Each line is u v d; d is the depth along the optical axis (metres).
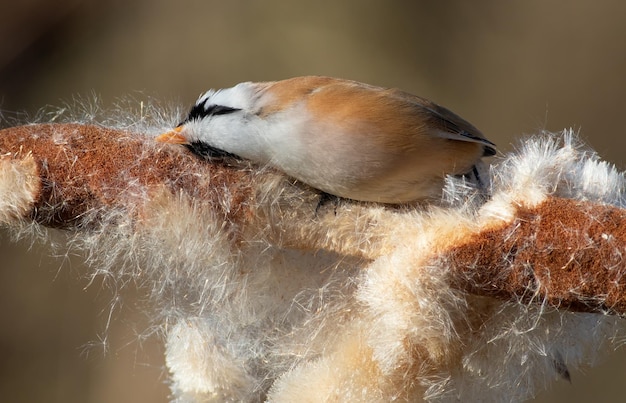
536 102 3.72
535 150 2.48
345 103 2.51
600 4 3.74
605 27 3.74
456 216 2.47
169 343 2.51
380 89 2.52
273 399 2.48
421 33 3.78
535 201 2.47
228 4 3.74
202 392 2.51
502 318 2.48
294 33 3.75
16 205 2.48
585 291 2.46
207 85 3.68
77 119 2.53
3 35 3.59
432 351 2.47
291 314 2.50
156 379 2.86
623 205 2.49
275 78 3.72
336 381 2.48
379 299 2.47
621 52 3.72
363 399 2.48
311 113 2.51
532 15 3.78
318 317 2.49
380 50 3.75
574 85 3.73
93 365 2.95
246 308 2.50
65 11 3.64
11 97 3.53
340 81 2.52
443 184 2.52
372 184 2.51
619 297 2.46
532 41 3.77
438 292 2.47
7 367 3.01
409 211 2.50
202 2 3.74
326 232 2.49
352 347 2.48
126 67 3.66
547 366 2.49
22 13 3.62
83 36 3.66
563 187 2.48
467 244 2.47
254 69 3.72
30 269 3.04
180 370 2.51
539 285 2.46
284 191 2.50
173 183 2.49
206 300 2.50
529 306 2.47
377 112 2.51
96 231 2.49
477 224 2.47
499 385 2.49
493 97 3.74
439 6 3.79
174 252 2.49
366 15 3.76
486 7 3.79
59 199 2.48
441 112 2.52
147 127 2.52
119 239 2.49
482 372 2.48
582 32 3.75
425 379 2.47
